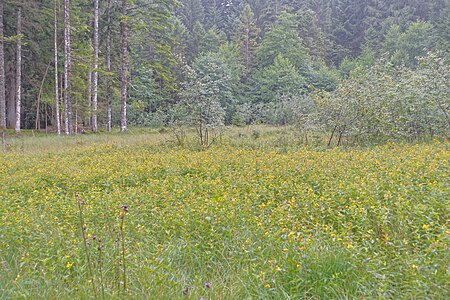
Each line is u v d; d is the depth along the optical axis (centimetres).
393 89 1343
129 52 2869
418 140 1284
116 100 3409
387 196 538
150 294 357
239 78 4225
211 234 468
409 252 396
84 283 379
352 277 368
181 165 944
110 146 1472
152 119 2972
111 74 2302
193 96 1500
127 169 927
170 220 533
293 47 4609
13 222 532
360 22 5938
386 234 429
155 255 432
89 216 570
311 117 1473
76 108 2477
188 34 5191
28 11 2369
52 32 2500
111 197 661
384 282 346
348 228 461
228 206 550
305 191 631
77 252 429
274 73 4025
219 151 1181
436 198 523
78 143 1659
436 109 1248
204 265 429
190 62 4769
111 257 427
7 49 2548
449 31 4512
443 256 366
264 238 455
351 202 553
